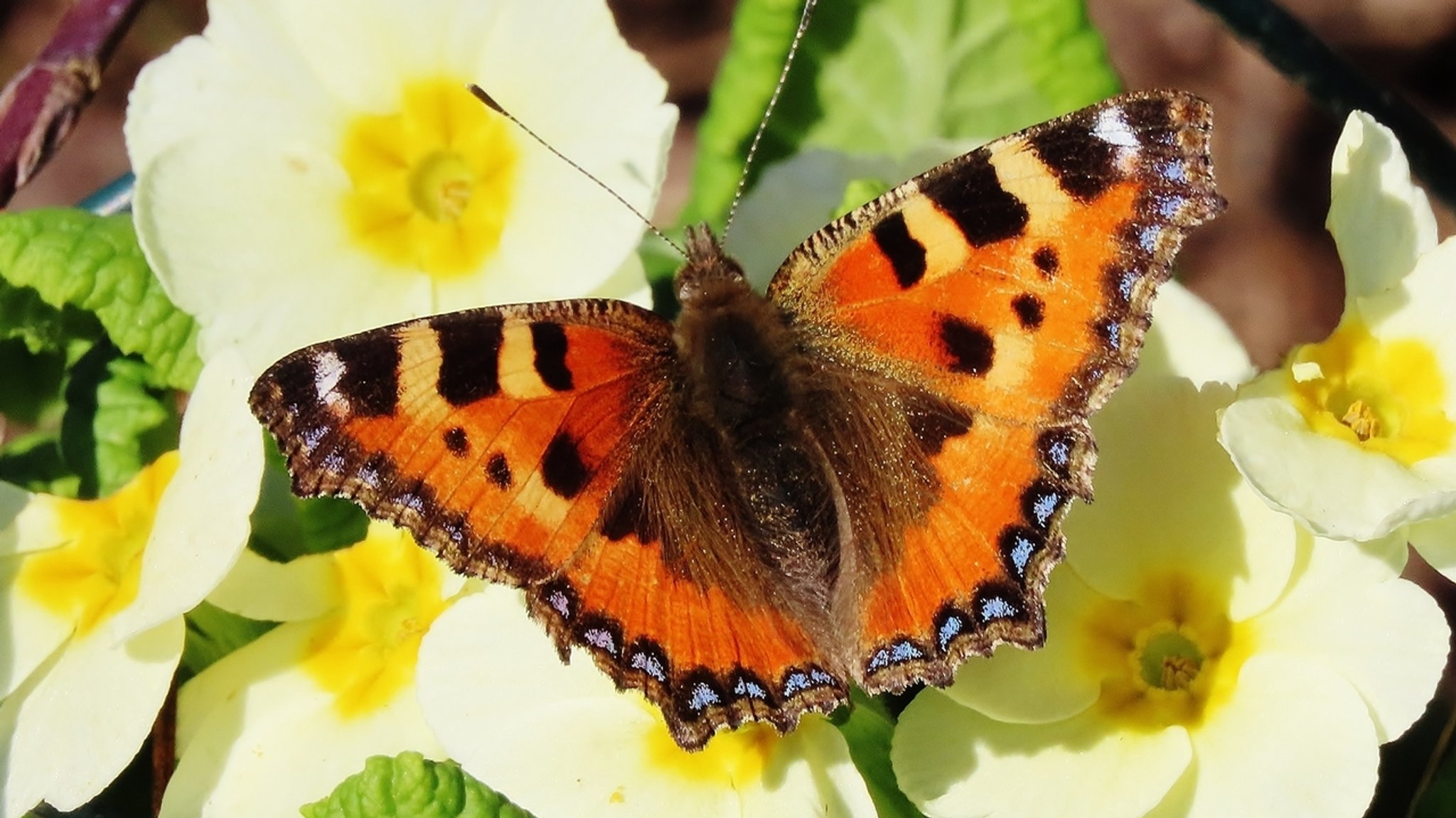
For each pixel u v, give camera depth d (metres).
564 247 0.23
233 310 0.23
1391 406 0.22
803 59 0.25
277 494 0.23
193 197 0.23
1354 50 0.40
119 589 0.23
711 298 0.23
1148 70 0.40
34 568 0.23
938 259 0.22
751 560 0.22
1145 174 0.22
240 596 0.23
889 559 0.22
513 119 0.23
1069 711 0.22
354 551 0.23
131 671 0.22
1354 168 0.23
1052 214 0.22
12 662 0.23
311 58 0.23
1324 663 0.22
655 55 0.40
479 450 0.22
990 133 0.25
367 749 0.23
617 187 0.23
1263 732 0.22
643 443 0.23
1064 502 0.22
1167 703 0.22
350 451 0.22
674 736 0.22
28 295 0.23
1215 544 0.22
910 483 0.22
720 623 0.22
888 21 0.25
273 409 0.22
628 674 0.22
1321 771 0.22
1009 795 0.22
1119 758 0.22
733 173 0.25
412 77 0.23
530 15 0.23
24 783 0.22
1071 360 0.22
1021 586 0.22
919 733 0.22
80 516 0.23
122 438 0.23
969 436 0.22
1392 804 0.23
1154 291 0.22
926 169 0.24
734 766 0.22
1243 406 0.22
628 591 0.22
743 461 0.23
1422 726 0.23
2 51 0.40
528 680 0.22
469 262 0.23
